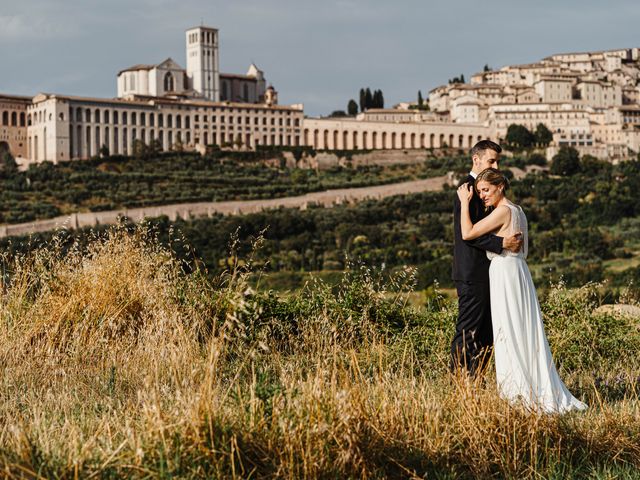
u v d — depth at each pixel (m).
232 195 136.38
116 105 160.88
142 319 9.56
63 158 152.50
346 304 10.88
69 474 5.08
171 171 150.50
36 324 9.12
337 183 146.88
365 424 5.87
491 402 6.62
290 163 167.88
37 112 158.25
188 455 5.34
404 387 6.94
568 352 11.01
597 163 154.12
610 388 8.92
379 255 90.94
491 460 6.14
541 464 6.14
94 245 10.60
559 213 116.44
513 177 148.00
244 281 9.53
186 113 169.75
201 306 9.39
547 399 7.58
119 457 5.19
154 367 7.82
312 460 5.41
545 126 180.38
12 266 10.24
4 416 6.62
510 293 7.86
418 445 6.06
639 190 128.12
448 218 118.19
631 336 11.99
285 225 104.06
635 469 6.26
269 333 9.34
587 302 13.52
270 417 5.78
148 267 10.28
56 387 7.67
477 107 192.75
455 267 8.47
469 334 8.35
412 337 10.37
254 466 5.44
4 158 146.62
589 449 6.52
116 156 153.38
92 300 9.66
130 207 125.81
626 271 66.81
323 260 88.94
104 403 7.07
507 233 7.94
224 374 7.63
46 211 118.88
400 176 155.12
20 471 4.93
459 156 171.00
